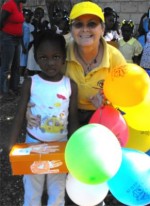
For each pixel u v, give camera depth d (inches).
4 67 258.2
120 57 106.3
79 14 97.3
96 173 81.8
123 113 97.1
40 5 390.3
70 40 112.3
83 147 81.3
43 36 98.0
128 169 87.7
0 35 256.1
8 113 226.7
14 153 90.8
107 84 92.0
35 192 103.3
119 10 383.6
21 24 258.4
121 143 95.5
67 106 99.5
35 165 90.2
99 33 100.9
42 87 97.4
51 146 95.6
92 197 94.5
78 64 102.6
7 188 142.2
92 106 106.9
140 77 89.5
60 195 103.6
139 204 89.5
